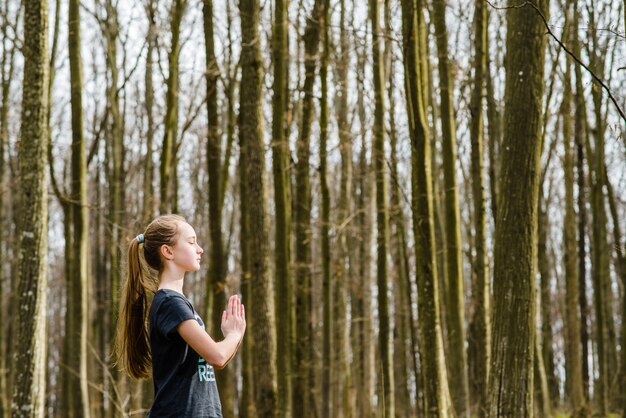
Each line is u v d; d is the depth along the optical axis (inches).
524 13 289.3
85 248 540.1
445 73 432.8
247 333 560.7
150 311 161.8
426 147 367.6
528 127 288.2
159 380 159.0
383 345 507.2
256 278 461.4
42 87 372.8
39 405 365.1
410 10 366.0
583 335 718.5
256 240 461.4
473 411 546.6
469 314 800.9
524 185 288.0
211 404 159.9
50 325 1360.7
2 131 701.9
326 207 570.3
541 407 561.0
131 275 171.2
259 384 459.2
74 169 531.8
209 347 154.9
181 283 167.6
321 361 747.4
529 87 288.4
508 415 285.0
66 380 631.8
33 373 363.9
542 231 740.0
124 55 720.3
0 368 788.6
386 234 510.3
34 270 367.6
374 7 493.7
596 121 645.3
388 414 506.9
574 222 631.8
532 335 288.2
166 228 166.6
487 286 452.4
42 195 371.2
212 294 532.1
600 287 695.7
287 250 477.4
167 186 551.8
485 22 469.1
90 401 751.7
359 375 813.9
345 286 768.3
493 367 290.4
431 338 364.2
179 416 155.8
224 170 593.9
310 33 535.5
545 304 751.7
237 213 1070.4
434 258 368.2
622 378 697.0
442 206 737.6
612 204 676.1
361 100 687.7
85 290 539.5
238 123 538.6
